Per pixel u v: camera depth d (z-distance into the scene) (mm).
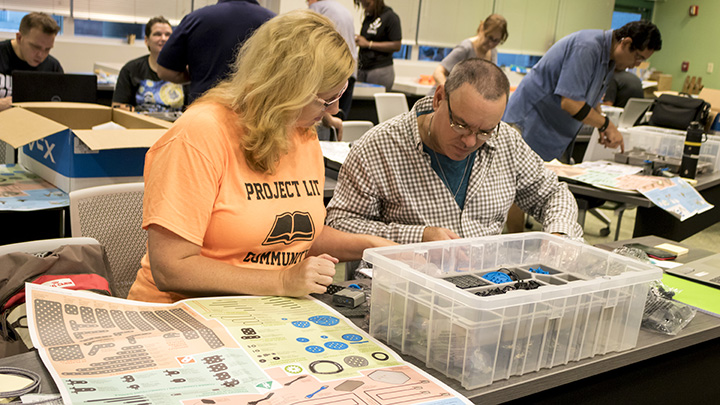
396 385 1027
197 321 1188
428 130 1884
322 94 1356
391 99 4703
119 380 941
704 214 3355
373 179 1924
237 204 1393
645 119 5480
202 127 1343
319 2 4332
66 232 2391
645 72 9891
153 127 2678
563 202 2086
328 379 1019
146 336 1101
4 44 4062
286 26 1318
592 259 1464
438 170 1934
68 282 1520
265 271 1395
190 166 1319
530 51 8945
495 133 1937
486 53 5379
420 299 1149
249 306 1300
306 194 1523
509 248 1545
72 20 6188
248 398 929
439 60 8422
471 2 8172
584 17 9344
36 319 1110
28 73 3383
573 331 1203
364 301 1429
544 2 8820
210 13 2936
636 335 1315
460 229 1964
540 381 1144
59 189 2494
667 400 1518
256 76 1327
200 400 906
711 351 1567
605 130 3611
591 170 3369
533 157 2121
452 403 989
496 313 1073
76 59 6125
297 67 1290
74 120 2916
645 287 1300
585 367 1219
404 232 1820
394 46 6363
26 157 2773
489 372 1091
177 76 3182
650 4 10258
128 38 6387
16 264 1507
